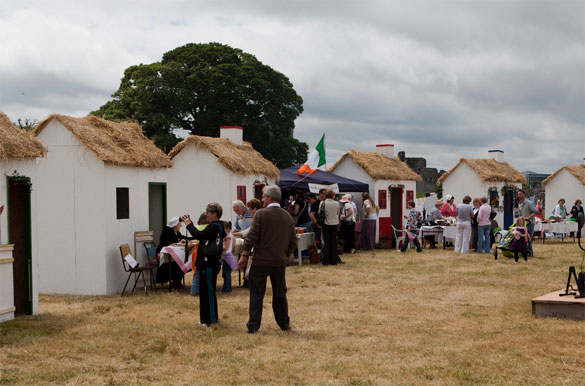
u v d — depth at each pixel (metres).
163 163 12.68
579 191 28.89
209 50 38.91
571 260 16.41
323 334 7.86
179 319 8.62
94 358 6.52
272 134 40.22
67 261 11.58
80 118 12.23
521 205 17.91
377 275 13.47
